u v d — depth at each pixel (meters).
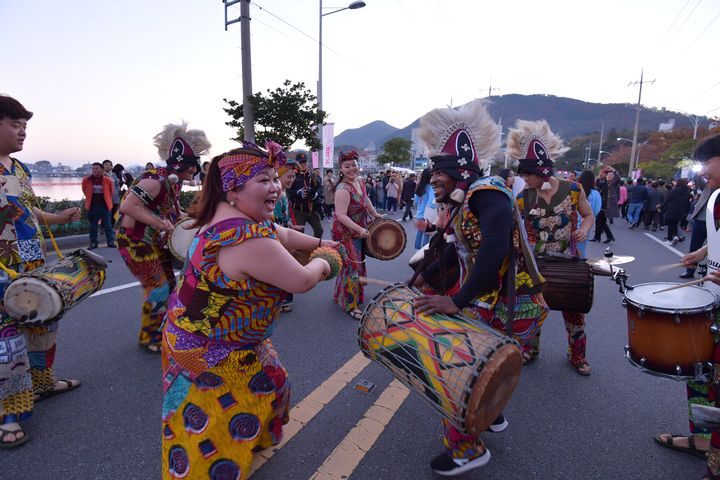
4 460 2.56
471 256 2.35
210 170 1.85
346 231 4.95
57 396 3.25
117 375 3.58
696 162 2.52
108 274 6.79
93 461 2.57
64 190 13.00
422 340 2.00
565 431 2.98
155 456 2.63
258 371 1.98
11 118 2.58
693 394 2.67
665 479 2.52
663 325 2.32
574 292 3.04
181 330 1.84
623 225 16.84
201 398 1.85
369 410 3.17
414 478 2.49
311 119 16.14
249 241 1.71
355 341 4.40
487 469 2.59
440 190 2.34
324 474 2.51
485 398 1.82
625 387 3.59
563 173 8.05
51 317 2.56
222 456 1.86
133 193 3.51
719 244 2.42
